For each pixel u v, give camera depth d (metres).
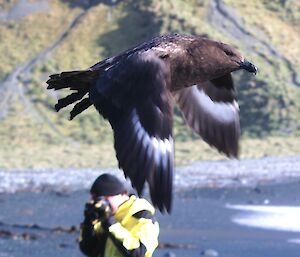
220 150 5.09
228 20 68.75
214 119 5.16
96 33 69.25
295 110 59.97
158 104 3.99
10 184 42.31
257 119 59.34
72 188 41.25
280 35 68.38
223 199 36.91
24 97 62.22
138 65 4.09
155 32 67.31
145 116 3.95
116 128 3.93
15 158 52.09
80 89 4.65
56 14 72.25
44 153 54.03
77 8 72.75
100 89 4.06
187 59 4.61
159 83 4.05
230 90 5.20
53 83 4.58
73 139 57.59
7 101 61.91
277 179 44.06
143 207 8.55
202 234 26.34
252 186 41.44
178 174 45.81
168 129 3.94
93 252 8.73
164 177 3.79
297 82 63.06
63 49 67.81
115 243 8.46
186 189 40.34
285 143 55.81
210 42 4.75
